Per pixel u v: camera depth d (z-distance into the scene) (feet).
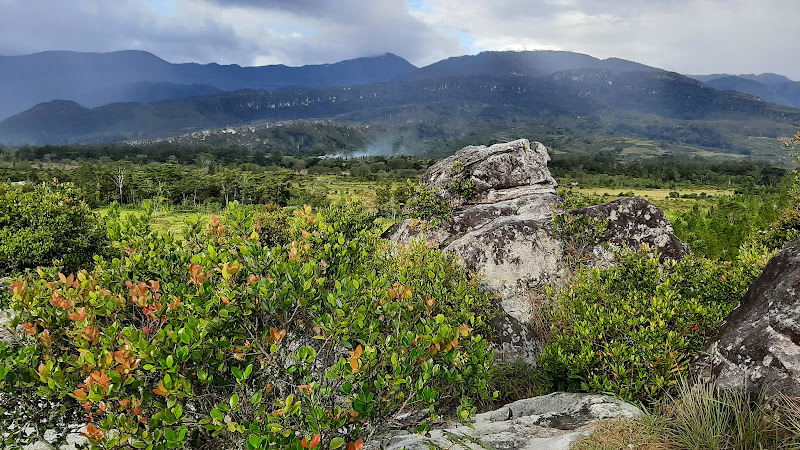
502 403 23.86
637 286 23.94
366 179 488.85
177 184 312.09
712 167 529.86
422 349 12.51
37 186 55.83
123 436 10.59
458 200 45.09
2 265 47.67
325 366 14.51
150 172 347.36
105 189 292.40
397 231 44.11
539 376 24.23
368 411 11.38
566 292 26.78
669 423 15.53
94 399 10.54
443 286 25.66
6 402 12.48
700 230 75.97
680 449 14.12
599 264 33.30
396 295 15.66
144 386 11.74
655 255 26.89
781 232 40.83
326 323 12.94
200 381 12.38
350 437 12.03
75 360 12.34
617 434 15.15
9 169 459.73
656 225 35.19
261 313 13.39
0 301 16.85
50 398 12.60
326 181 469.98
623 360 18.79
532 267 33.45
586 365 20.24
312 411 10.62
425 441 16.22
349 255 17.11
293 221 19.63
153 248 16.16
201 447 13.08
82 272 14.52
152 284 13.51
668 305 20.59
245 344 12.48
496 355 26.55
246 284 13.73
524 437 16.31
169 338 12.08
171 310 12.96
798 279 16.51
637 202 35.88
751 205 129.29
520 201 42.50
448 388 14.93
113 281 15.70
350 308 13.55
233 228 16.67
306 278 13.89
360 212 33.45
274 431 10.41
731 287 22.77
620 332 20.62
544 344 28.19
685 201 288.71
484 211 41.27
